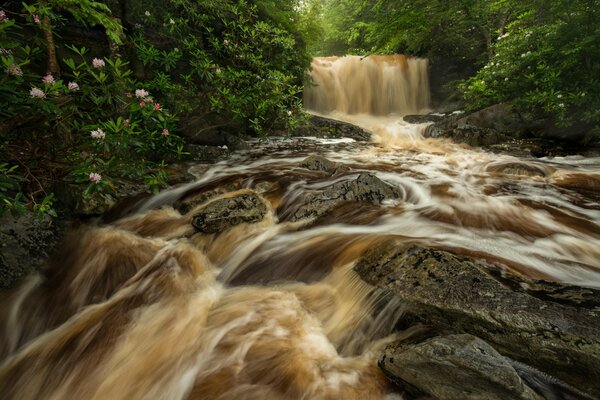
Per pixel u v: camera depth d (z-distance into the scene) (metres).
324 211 3.67
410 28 10.91
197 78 6.94
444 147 8.27
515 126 8.27
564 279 2.27
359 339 2.08
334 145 8.44
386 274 2.25
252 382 1.85
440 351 1.52
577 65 7.07
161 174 3.73
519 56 7.87
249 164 6.19
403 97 14.55
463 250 2.62
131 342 2.24
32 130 3.20
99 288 2.86
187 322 2.38
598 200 4.19
